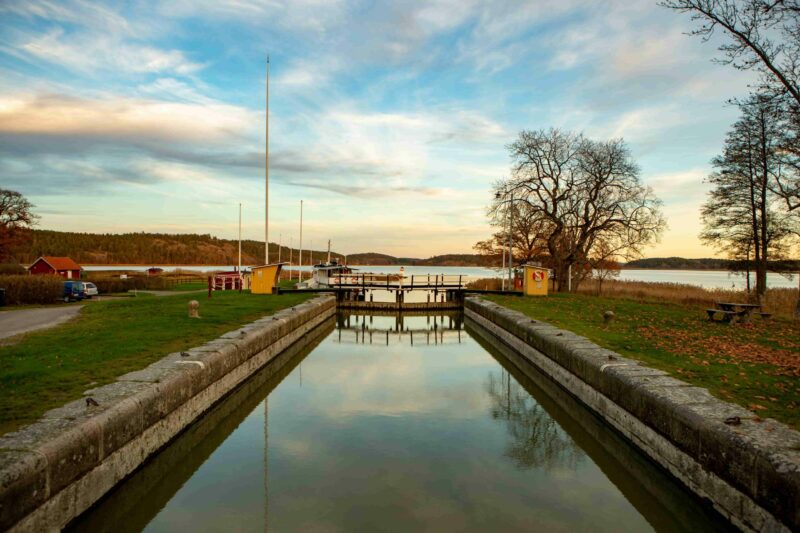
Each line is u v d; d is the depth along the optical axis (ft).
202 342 40.11
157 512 21.99
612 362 33.17
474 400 41.16
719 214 102.22
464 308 114.62
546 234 128.26
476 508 22.50
